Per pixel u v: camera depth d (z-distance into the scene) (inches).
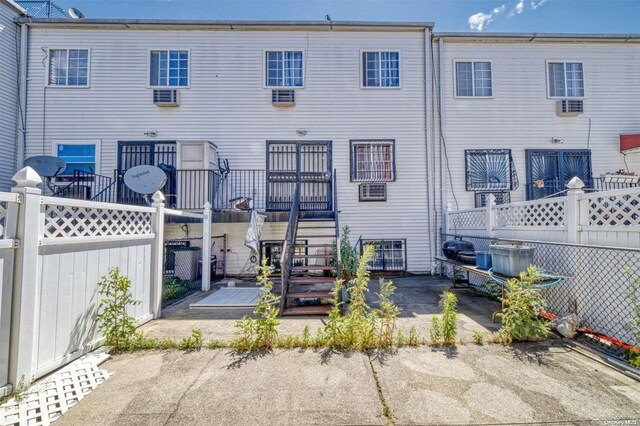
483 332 134.8
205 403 83.8
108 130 299.9
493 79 315.3
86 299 115.3
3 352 85.5
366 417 77.6
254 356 111.3
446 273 290.8
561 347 117.4
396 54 315.3
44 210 98.5
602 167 310.8
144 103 303.1
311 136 307.9
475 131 312.8
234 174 301.9
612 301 122.3
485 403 82.9
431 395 86.7
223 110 306.0
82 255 114.1
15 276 88.9
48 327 98.5
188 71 305.4
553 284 130.6
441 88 311.4
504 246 157.8
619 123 315.0
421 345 119.3
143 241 155.5
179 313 171.6
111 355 112.5
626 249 112.5
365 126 310.2
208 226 234.1
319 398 85.6
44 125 296.8
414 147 310.0
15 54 294.0
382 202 305.9
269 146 307.0
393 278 281.6
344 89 310.8
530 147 312.5
